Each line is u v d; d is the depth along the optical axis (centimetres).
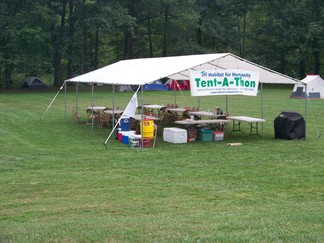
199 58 1522
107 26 4044
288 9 4719
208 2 4853
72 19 4312
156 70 1501
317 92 3108
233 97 3244
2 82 4903
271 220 630
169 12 4572
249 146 1384
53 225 625
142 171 1069
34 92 3888
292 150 1312
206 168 1096
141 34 4962
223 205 793
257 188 914
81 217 718
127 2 4472
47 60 4316
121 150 1328
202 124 1545
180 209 767
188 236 533
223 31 4825
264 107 2523
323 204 782
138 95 3541
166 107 2002
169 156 1238
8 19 3928
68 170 1082
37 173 1051
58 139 1528
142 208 776
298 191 890
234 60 1524
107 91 4006
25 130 1733
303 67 5069
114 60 5503
